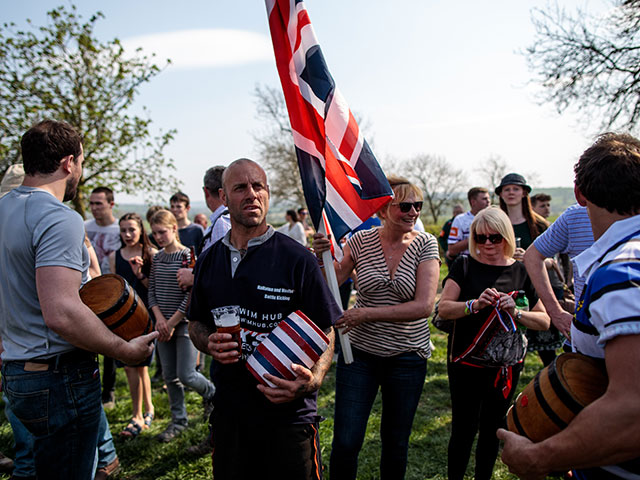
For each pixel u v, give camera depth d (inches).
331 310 79.0
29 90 471.2
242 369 77.7
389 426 100.8
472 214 212.2
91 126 497.0
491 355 98.0
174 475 126.3
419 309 96.3
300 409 77.0
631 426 43.0
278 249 79.9
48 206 75.7
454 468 104.2
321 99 102.7
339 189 105.1
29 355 76.7
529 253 108.8
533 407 54.9
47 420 77.4
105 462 118.2
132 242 157.6
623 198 52.3
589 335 53.9
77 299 73.4
